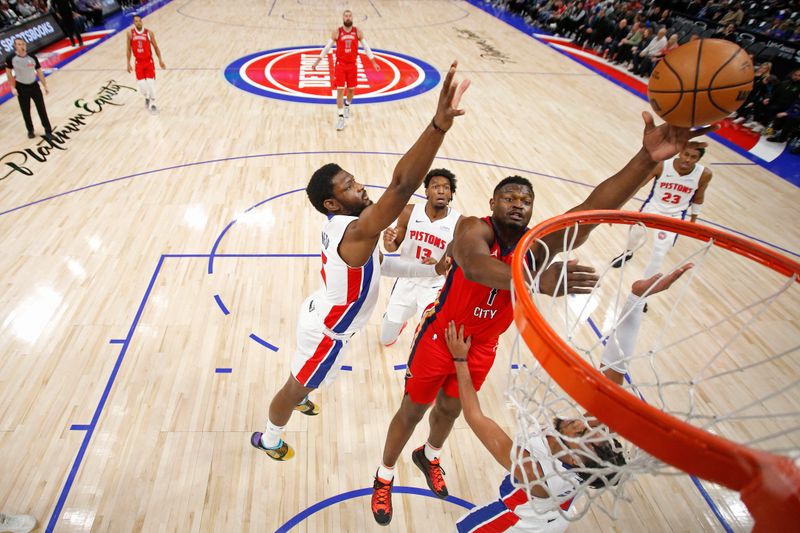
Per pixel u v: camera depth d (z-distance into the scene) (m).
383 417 3.57
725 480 1.03
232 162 6.83
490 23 16.30
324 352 2.74
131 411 3.48
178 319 4.26
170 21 14.25
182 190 6.12
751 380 3.96
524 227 1.96
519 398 1.99
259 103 8.90
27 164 6.51
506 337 4.29
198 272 4.80
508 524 2.19
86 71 10.00
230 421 3.47
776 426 3.54
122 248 5.05
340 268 2.42
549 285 1.57
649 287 2.17
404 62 11.64
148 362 3.86
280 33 13.62
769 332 4.49
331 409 3.61
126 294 4.48
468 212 5.85
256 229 5.46
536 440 1.93
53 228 5.29
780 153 8.27
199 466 3.18
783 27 10.46
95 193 5.96
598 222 1.79
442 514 3.01
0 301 4.31
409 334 4.30
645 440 1.10
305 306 2.88
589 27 13.96
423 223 3.62
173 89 9.30
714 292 4.96
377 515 2.84
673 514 3.08
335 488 3.11
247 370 3.85
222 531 2.85
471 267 1.69
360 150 7.33
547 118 8.92
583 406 1.18
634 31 12.28
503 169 6.98
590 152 7.69
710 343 4.32
